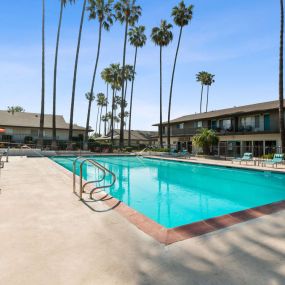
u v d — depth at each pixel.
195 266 2.55
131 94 40.56
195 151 31.19
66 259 2.71
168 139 32.53
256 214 4.41
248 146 24.39
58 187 7.07
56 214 4.43
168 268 2.51
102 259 2.71
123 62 33.34
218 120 30.16
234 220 4.05
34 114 42.81
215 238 3.29
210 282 2.26
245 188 10.50
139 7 34.44
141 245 3.09
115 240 3.25
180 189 10.13
